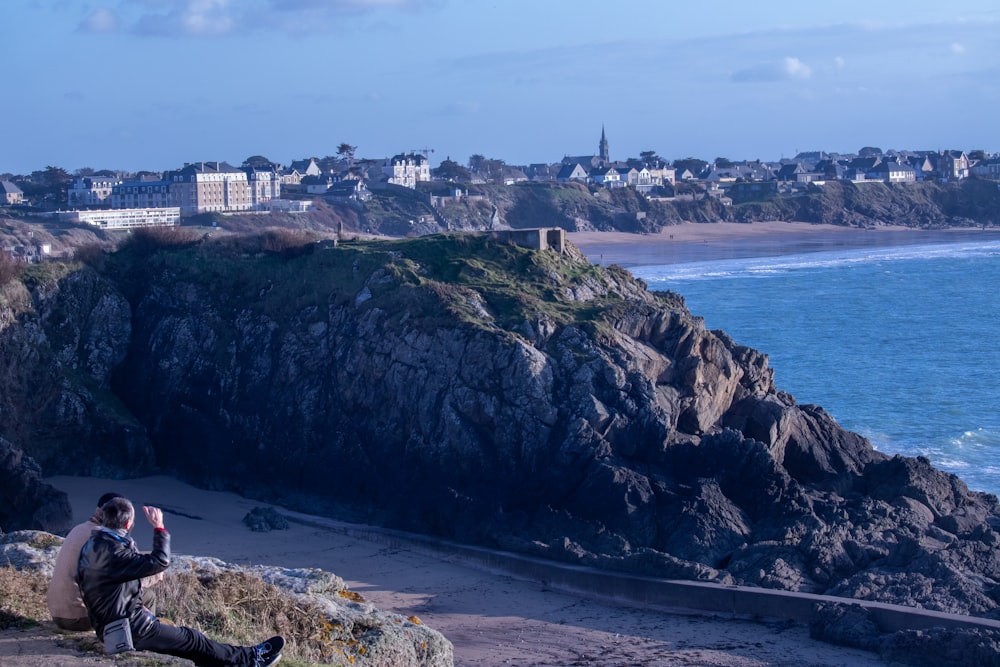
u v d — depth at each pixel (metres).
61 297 68.00
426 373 57.22
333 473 58.56
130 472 63.72
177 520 55.59
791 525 47.59
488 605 43.56
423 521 53.12
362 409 59.47
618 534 48.50
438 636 22.59
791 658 37.12
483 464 53.81
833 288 142.62
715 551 46.88
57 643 15.16
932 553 43.69
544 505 50.94
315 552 50.66
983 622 37.25
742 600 41.69
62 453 63.94
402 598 44.41
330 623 21.23
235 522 55.59
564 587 45.69
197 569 21.98
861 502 49.97
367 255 66.81
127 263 73.19
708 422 56.12
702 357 56.53
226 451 63.00
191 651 14.91
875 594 40.94
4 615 16.14
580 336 56.94
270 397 63.16
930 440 66.94
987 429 69.31
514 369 54.75
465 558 49.34
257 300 68.25
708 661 36.78
